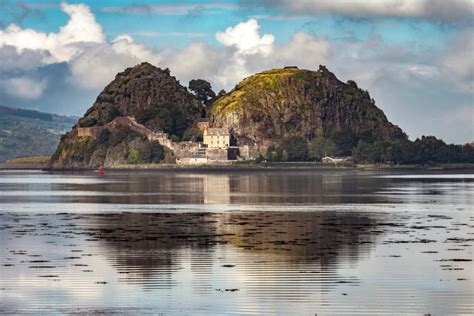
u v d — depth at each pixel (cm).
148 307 9044
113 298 9481
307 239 15025
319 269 11294
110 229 17138
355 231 16488
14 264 11856
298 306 9050
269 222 18662
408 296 9481
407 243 14275
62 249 13588
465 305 9056
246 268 11419
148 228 17325
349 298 9400
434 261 11988
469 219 19350
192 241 14750
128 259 12350
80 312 8850
